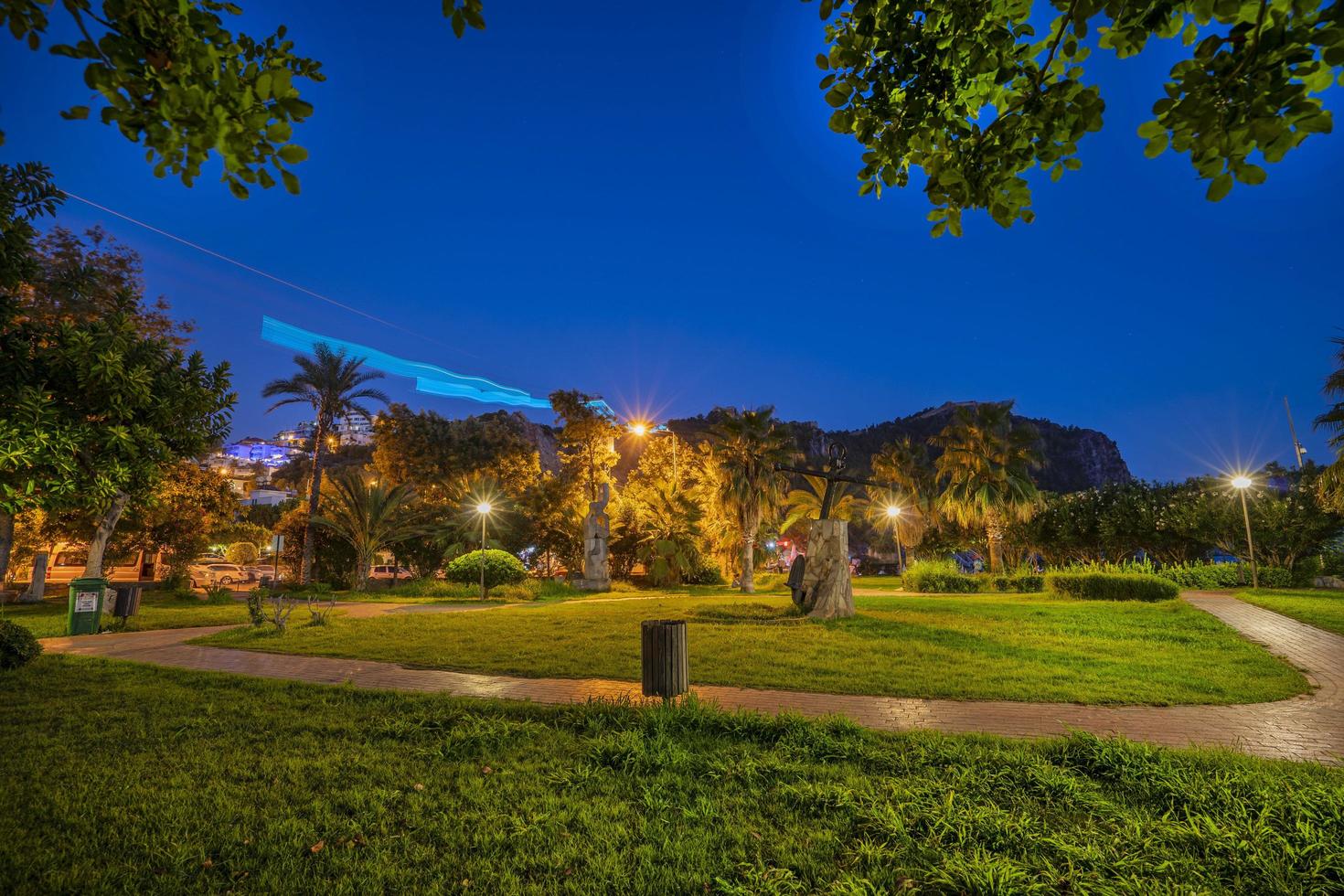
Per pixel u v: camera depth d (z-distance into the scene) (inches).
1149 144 81.0
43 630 602.5
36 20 75.9
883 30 104.0
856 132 116.9
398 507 1301.7
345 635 551.2
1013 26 99.1
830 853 152.5
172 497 1074.1
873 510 2246.6
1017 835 155.0
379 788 194.1
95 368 332.8
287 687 334.0
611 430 1690.5
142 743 237.0
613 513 1600.6
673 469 1833.2
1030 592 1131.9
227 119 77.5
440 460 2151.8
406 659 430.3
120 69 76.4
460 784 197.2
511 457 2187.5
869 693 329.1
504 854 154.9
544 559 1909.4
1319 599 916.0
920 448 2169.0
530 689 340.5
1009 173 102.7
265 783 199.0
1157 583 909.2
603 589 1357.0
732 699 317.1
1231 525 1546.5
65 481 324.5
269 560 2239.2
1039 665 398.0
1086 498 1996.8
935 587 1257.4
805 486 2261.3
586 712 268.7
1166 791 181.3
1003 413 1609.3
